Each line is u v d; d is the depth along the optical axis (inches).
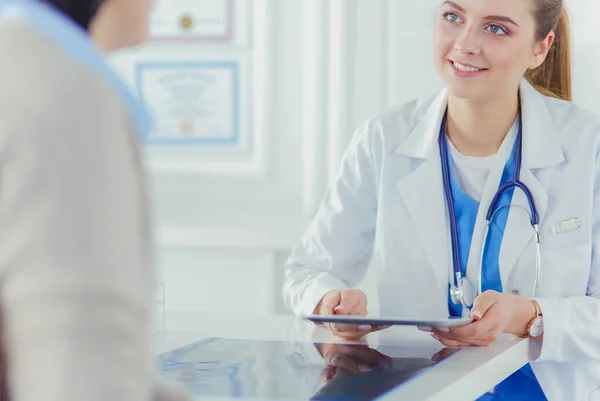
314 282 57.2
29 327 16.2
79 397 16.1
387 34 95.7
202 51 102.9
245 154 103.1
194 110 103.8
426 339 49.4
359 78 96.9
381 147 61.9
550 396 53.6
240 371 38.5
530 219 56.6
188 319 56.9
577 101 89.5
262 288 96.0
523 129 58.2
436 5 60.3
